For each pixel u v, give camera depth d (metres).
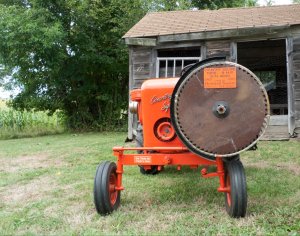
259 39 10.16
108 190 3.98
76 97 15.73
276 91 14.38
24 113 17.44
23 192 5.25
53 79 15.34
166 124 4.38
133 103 5.07
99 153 8.59
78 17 14.73
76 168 6.89
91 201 4.60
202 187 5.10
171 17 12.00
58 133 15.73
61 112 16.70
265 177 5.57
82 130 16.03
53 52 13.88
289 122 9.97
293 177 5.53
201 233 3.41
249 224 3.57
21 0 16.17
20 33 13.01
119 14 15.41
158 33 10.48
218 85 3.65
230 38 10.32
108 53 15.55
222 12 12.09
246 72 3.63
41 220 3.94
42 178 6.16
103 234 3.43
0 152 9.54
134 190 5.02
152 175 5.98
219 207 4.16
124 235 3.39
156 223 3.71
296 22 9.75
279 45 13.91
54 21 13.83
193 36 10.29
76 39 14.76
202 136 3.69
